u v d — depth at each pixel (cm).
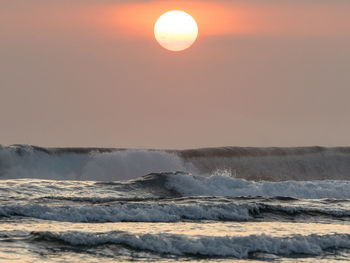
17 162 11944
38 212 6356
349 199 8169
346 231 6053
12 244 4891
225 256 4891
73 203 7169
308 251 5138
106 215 6400
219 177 9231
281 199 7912
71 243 4984
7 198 7344
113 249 4912
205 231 5769
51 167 12181
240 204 6931
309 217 6912
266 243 5134
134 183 8888
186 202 7325
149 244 5003
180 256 4847
